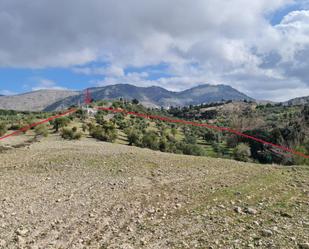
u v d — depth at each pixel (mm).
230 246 6660
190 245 6777
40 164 14938
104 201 9938
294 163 25766
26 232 7539
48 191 10930
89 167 14430
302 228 7574
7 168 14359
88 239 7203
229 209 9109
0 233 7492
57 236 7367
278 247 6523
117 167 14508
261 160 36188
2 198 10039
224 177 13195
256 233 7312
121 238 7250
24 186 11500
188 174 13742
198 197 10367
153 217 8625
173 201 10008
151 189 11398
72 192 10836
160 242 6988
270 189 11258
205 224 7980
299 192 10898
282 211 8828
